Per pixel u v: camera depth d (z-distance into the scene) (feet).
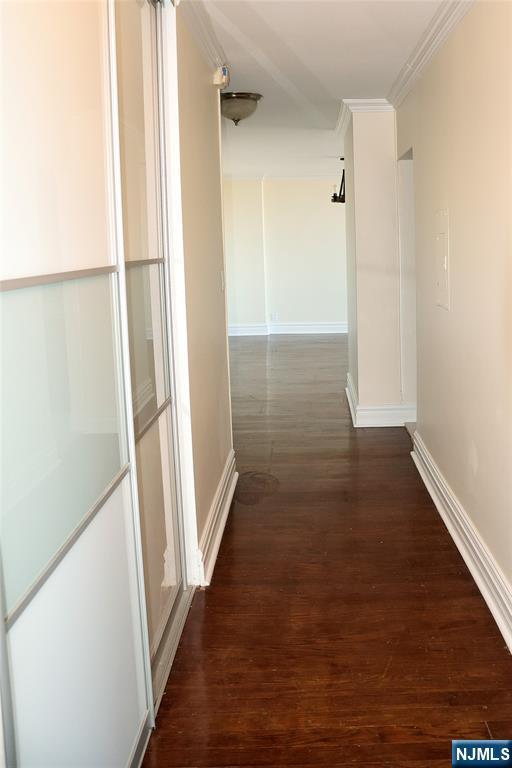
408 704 7.36
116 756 6.09
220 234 13.61
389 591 9.84
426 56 12.32
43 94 4.68
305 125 20.34
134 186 7.58
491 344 9.04
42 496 4.56
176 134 9.02
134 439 6.95
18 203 4.25
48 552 4.65
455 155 10.71
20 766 4.18
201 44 11.05
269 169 32.96
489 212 8.88
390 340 18.47
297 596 9.79
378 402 18.81
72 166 5.25
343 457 16.25
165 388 9.15
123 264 6.38
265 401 22.41
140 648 6.98
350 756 6.64
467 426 10.57
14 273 4.17
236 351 32.58
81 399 5.37
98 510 5.80
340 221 36.37
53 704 4.72
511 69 7.82
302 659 8.25
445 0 9.70
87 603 5.49
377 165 17.63
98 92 5.89
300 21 10.69
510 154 7.95
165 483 8.98
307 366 28.30
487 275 9.11
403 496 13.62
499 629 8.73
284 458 16.35
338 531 12.03
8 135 4.11
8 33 4.13
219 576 10.48
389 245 17.98
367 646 8.48
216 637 8.79
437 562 10.70
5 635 3.91
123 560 6.49
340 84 14.97
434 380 13.35
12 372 4.12
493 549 9.29
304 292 37.27
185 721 7.23
